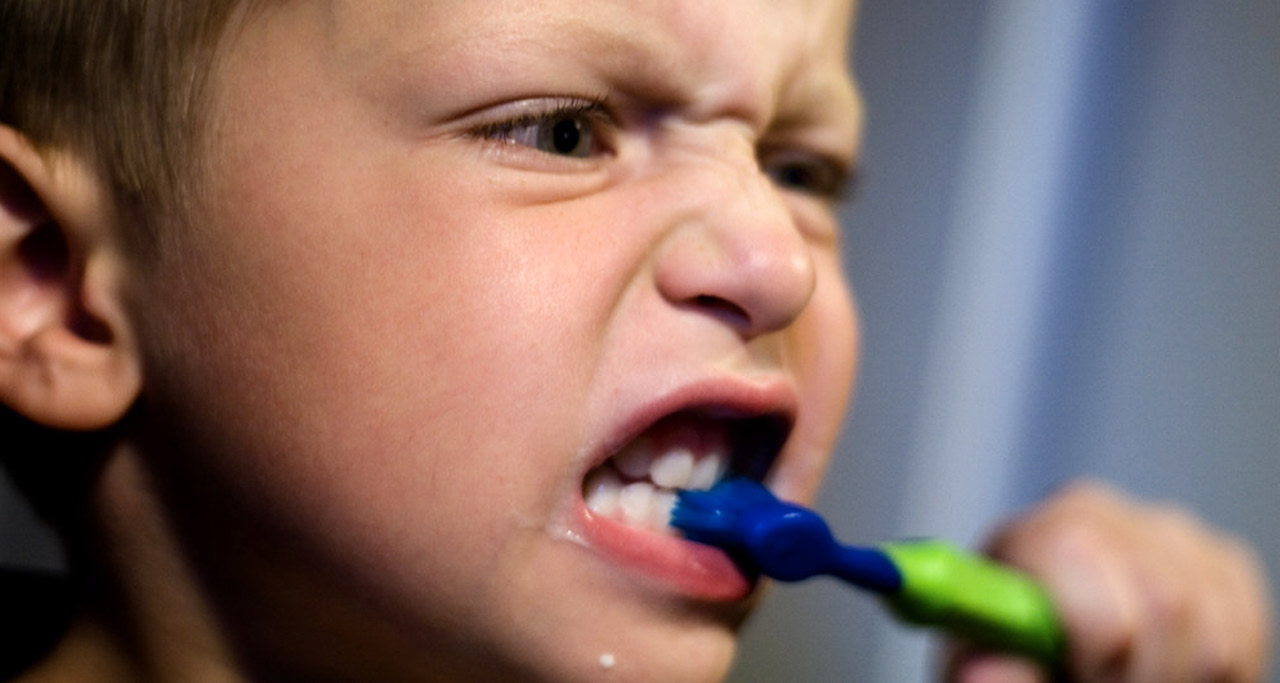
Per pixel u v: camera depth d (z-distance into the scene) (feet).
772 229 1.93
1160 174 3.84
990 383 3.85
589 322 1.85
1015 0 3.79
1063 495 2.74
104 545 2.21
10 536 3.02
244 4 1.92
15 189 2.09
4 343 2.10
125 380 2.05
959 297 3.84
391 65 1.85
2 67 2.10
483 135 1.89
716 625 1.97
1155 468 3.87
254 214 1.90
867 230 3.81
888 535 3.81
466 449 1.84
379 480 1.86
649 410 1.87
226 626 2.13
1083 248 3.83
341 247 1.86
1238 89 3.84
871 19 3.69
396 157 1.85
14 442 2.27
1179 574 2.48
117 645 2.25
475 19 1.84
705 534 1.98
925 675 3.92
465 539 1.86
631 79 1.92
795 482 2.26
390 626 1.96
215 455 1.99
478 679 1.98
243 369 1.93
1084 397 3.86
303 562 1.97
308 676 2.13
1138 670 2.40
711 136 2.00
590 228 1.89
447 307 1.83
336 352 1.86
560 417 1.84
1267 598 3.79
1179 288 3.87
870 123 3.74
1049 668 2.38
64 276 2.09
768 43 2.03
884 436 3.83
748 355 1.95
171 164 1.96
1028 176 3.82
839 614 3.92
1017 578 2.40
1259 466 3.84
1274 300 3.82
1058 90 3.79
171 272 1.97
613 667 1.89
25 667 2.38
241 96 1.91
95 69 2.01
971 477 3.84
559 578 1.87
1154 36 3.80
